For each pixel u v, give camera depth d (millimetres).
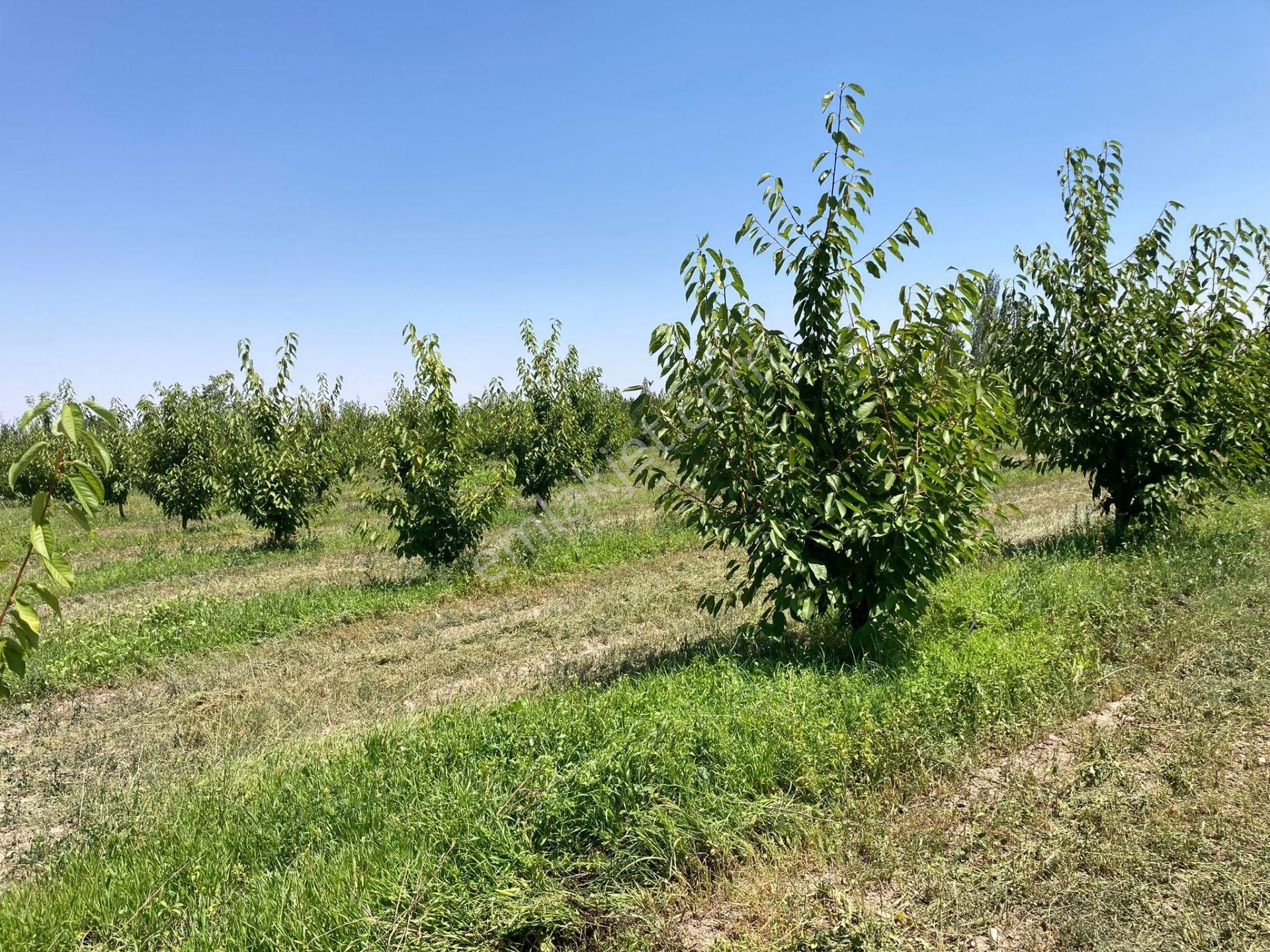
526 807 3854
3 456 26078
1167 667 5680
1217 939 3066
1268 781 4156
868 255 5926
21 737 6055
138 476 19984
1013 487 17500
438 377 10938
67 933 3271
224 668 7418
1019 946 3148
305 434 15031
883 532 5590
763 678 5359
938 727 4684
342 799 4203
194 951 3074
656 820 3838
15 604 2320
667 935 3330
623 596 9219
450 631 8469
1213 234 9273
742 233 6062
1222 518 10227
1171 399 9016
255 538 16922
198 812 4258
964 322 5652
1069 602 6871
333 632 8477
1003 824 3895
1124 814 3883
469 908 3275
